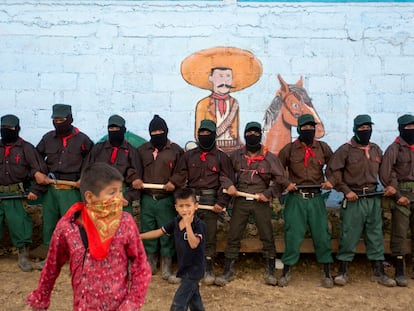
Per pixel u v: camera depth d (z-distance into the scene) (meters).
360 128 5.83
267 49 6.95
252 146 5.90
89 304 2.72
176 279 5.83
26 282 5.74
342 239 5.92
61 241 2.79
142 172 6.10
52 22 7.00
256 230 6.55
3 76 7.02
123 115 7.01
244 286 5.83
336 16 6.92
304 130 5.86
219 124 6.97
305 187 5.86
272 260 5.95
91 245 2.69
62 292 5.46
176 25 6.98
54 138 6.21
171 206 6.11
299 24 6.94
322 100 6.95
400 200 5.80
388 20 6.90
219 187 5.98
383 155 5.98
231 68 6.97
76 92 7.02
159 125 6.04
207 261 5.93
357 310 5.11
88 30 7.00
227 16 6.96
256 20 6.95
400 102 6.93
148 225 6.11
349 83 6.93
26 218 6.21
